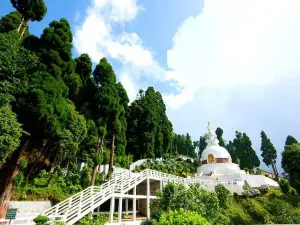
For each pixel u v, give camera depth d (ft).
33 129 67.00
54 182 84.94
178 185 58.85
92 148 101.65
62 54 89.66
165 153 177.47
